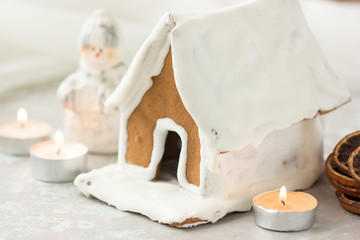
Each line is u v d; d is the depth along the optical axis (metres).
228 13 1.52
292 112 1.53
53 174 1.70
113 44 1.84
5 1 2.93
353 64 2.73
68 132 1.91
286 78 1.54
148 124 1.60
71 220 1.49
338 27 2.79
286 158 1.63
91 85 1.84
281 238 1.41
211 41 1.47
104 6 2.95
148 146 1.62
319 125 1.67
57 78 2.83
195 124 1.49
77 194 1.64
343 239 1.42
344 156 1.58
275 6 1.59
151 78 1.56
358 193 1.49
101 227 1.46
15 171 1.79
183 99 1.41
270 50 1.54
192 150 1.51
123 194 1.55
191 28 1.46
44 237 1.41
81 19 2.82
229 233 1.43
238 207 1.51
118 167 1.69
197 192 1.50
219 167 1.47
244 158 1.54
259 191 1.56
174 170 1.70
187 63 1.43
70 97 1.84
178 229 1.45
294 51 1.58
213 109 1.41
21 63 2.75
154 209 1.47
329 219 1.51
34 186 1.69
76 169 1.72
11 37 2.80
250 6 1.56
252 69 1.49
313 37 1.63
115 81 1.86
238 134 1.42
